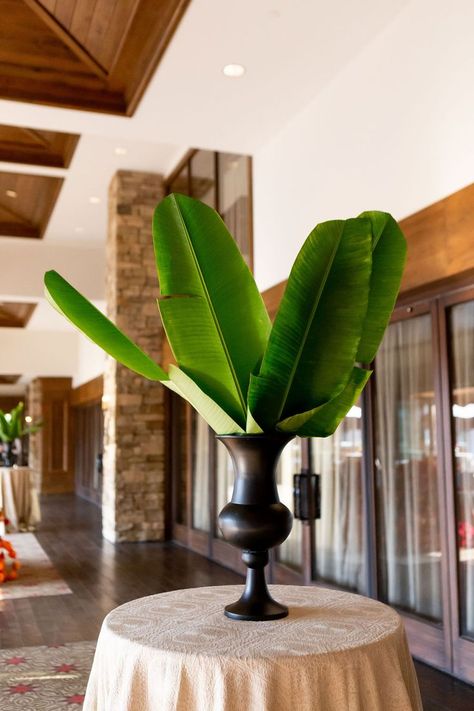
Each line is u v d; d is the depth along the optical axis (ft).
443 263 11.76
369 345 6.23
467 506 11.73
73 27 15.33
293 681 4.53
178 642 4.95
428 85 12.39
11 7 15.33
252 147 19.65
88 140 25.12
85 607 16.96
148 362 5.65
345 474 15.46
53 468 53.93
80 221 32.53
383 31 13.80
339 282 5.53
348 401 5.96
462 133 11.49
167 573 21.29
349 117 15.02
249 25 13.44
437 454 12.37
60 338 53.93
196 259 5.81
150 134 18.56
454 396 12.14
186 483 27.04
